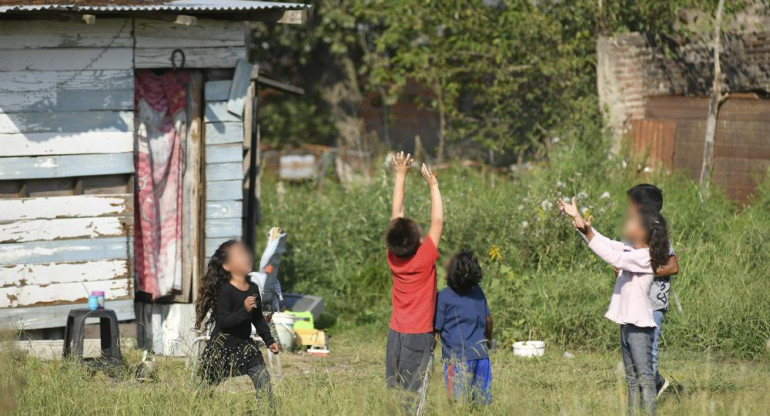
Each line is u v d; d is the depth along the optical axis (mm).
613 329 39875
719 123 56969
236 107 38906
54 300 36844
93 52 36969
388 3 74938
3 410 25203
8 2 35250
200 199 38875
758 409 26141
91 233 37281
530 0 69062
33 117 36406
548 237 45531
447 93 79500
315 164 90938
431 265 25766
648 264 26078
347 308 48094
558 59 66812
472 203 50312
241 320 26359
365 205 54219
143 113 38500
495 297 41938
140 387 28562
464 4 72250
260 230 57125
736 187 56031
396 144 103938
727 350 38125
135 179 38531
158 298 38812
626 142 59906
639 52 61688
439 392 25844
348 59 104375
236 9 36562
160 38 37750
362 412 26234
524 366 35906
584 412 25906
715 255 43938
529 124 70125
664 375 32375
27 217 36500
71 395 27312
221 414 26062
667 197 52938
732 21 59875
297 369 36312
